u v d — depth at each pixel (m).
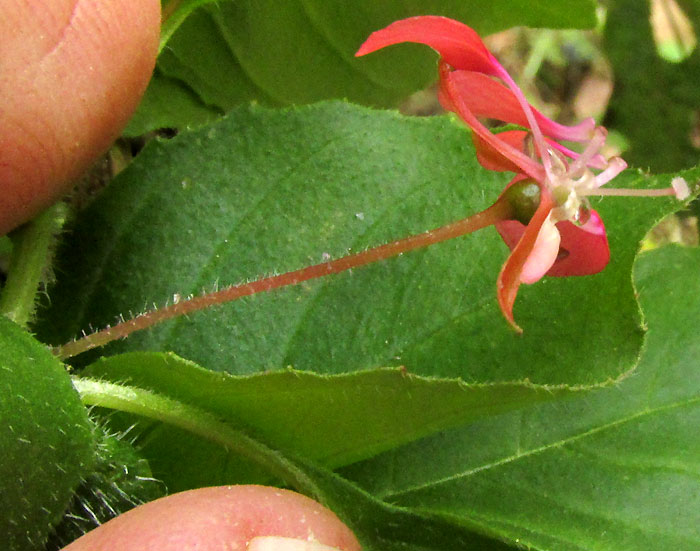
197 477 0.07
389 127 0.08
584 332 0.07
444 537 0.06
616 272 0.07
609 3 0.13
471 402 0.06
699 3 0.14
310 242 0.08
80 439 0.06
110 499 0.06
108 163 0.09
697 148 0.13
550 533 0.08
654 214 0.07
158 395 0.07
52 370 0.06
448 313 0.08
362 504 0.06
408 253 0.08
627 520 0.08
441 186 0.08
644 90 0.13
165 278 0.08
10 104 0.06
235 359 0.08
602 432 0.08
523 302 0.07
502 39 0.17
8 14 0.06
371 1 0.09
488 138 0.06
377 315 0.08
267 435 0.07
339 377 0.06
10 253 0.09
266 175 0.08
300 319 0.08
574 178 0.06
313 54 0.09
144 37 0.07
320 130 0.08
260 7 0.09
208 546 0.05
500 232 0.06
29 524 0.06
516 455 0.08
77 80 0.06
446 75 0.06
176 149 0.08
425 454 0.08
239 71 0.09
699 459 0.08
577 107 0.16
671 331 0.08
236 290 0.06
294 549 0.05
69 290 0.08
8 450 0.06
